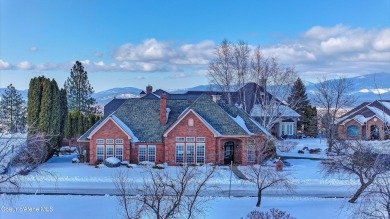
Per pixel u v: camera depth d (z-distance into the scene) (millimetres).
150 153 55438
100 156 54906
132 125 56969
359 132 84375
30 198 36219
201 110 56594
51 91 57938
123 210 31547
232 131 54188
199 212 30609
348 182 44344
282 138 87125
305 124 101438
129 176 46031
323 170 47375
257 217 27969
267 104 75938
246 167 52062
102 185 42281
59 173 48125
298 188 41938
